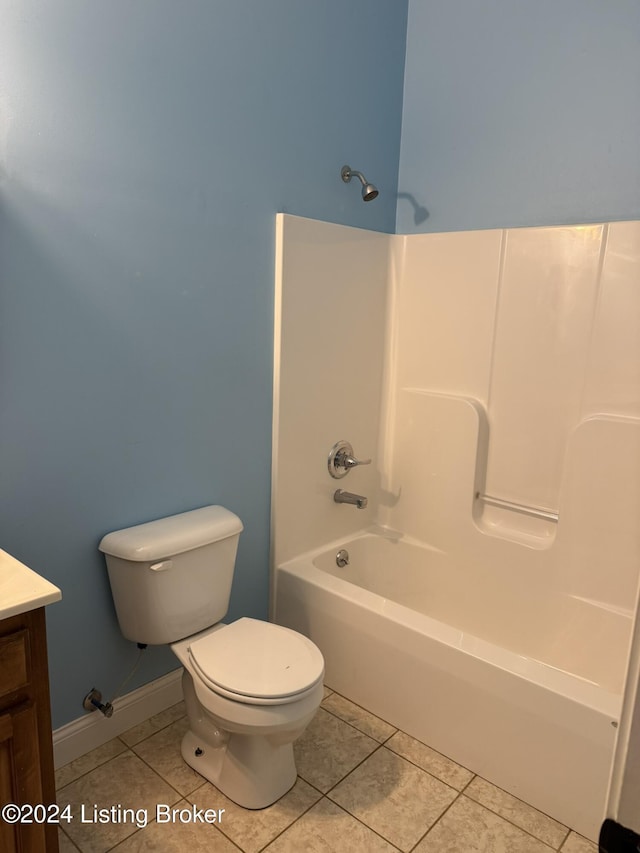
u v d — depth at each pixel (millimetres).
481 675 1780
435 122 2463
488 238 2283
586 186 2102
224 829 1642
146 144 1694
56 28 1470
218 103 1851
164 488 1926
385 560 2631
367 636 2064
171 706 2111
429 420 2498
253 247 2039
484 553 2363
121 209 1667
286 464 2281
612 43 1986
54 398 1612
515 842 1627
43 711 1238
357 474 2613
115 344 1719
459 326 2402
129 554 1704
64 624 1749
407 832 1650
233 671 1626
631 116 1978
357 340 2480
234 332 2035
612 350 2027
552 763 1671
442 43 2400
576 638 2127
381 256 2518
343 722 2066
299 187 2164
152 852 1569
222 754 1771
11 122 1427
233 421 2094
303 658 1698
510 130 2256
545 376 2195
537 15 2139
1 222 1440
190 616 1854
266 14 1938
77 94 1531
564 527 2135
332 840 1620
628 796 776
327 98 2205
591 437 2043
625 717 765
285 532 2334
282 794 1751
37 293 1533
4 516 1568
